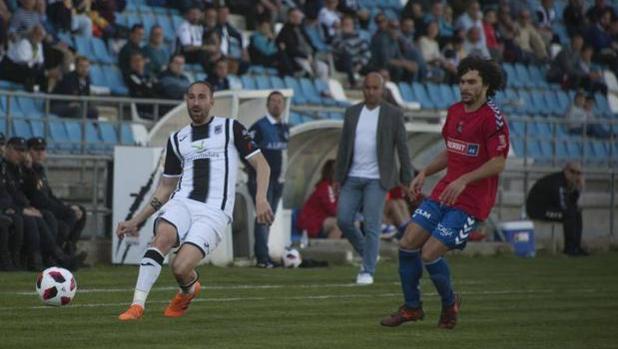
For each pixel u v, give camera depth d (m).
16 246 39.31
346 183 38.56
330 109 59.44
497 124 25.27
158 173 43.84
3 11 53.66
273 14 65.88
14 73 52.22
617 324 28.41
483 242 56.31
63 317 26.55
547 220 58.59
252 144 26.00
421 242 26.00
